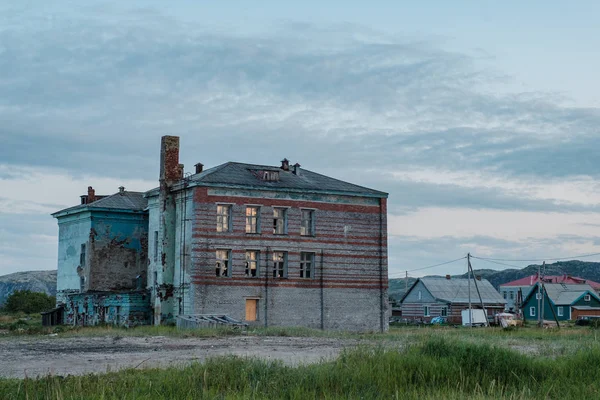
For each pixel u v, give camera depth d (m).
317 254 56.47
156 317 53.97
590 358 23.08
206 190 52.69
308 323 55.31
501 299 103.62
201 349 31.89
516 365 22.05
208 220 52.53
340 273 57.16
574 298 103.94
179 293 53.31
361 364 21.11
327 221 57.16
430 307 102.19
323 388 18.61
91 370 23.41
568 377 21.44
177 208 54.94
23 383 17.95
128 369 21.59
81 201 66.25
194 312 51.16
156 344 34.75
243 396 17.08
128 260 61.88
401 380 19.94
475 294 103.44
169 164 55.69
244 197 54.00
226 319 50.03
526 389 19.64
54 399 16.27
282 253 55.38
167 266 54.38
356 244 58.12
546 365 22.42
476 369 21.47
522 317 105.00
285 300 54.66
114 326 53.41
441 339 24.53
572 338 41.72
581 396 18.67
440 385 20.12
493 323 88.81
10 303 96.69
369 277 58.31
